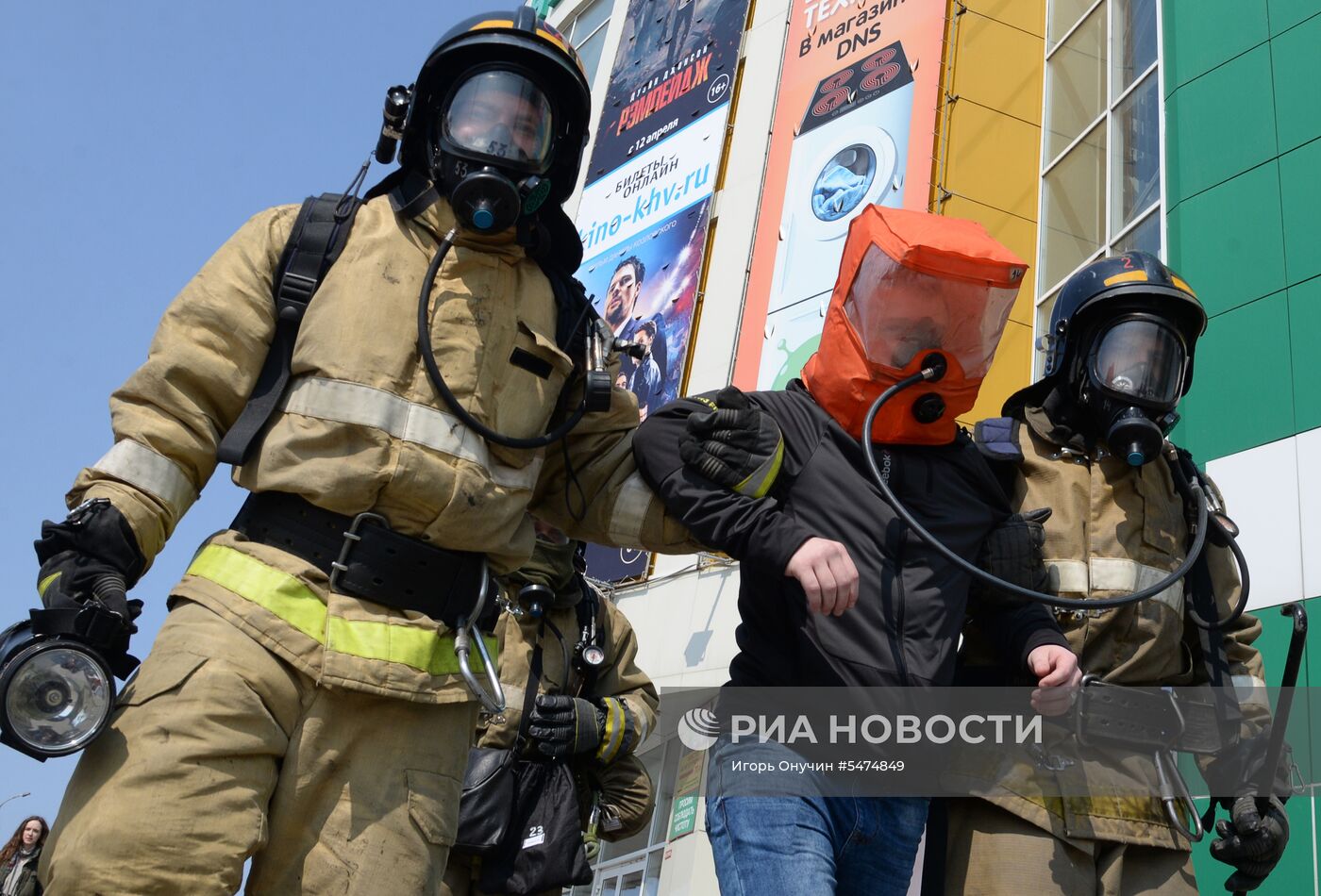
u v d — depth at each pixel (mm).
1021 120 12133
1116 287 3307
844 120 13766
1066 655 2848
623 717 4598
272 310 2525
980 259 2734
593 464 2924
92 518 2258
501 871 4191
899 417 2881
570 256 2898
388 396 2461
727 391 2900
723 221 14727
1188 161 8578
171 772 2127
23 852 7484
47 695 2139
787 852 2650
